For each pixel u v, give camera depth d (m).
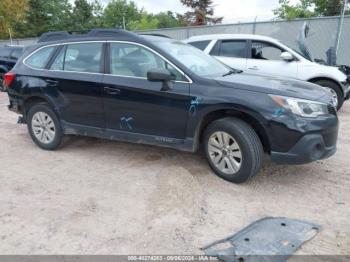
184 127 4.02
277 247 2.76
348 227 3.07
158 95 4.06
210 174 4.12
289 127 3.48
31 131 5.30
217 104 3.73
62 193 3.79
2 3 33.47
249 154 3.66
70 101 4.76
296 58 7.54
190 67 4.11
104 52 4.54
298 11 22.30
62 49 4.92
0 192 3.84
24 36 36.53
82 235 3.00
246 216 3.27
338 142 5.43
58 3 40.97
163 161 4.62
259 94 3.62
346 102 8.88
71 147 5.33
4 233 3.05
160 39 4.59
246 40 8.02
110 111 4.47
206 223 3.16
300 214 3.29
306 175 4.16
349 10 16.25
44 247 2.85
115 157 4.85
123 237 2.96
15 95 5.31
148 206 3.45
